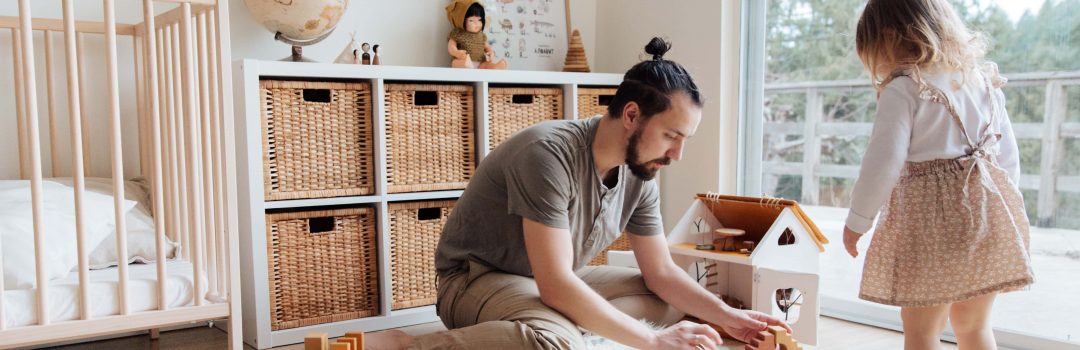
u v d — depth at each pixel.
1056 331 2.05
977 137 1.57
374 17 2.68
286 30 2.31
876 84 1.69
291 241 2.25
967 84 1.59
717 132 2.68
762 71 2.68
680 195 2.85
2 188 1.87
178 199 2.09
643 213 1.81
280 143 2.21
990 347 1.64
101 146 2.29
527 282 1.68
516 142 1.65
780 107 2.62
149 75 1.71
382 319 2.38
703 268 2.18
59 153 2.21
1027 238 1.59
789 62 2.59
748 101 2.73
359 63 2.37
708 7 2.69
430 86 2.43
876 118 1.61
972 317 1.63
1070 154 2.01
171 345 2.21
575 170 1.62
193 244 1.79
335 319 2.32
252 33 2.49
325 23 2.33
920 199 1.58
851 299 2.44
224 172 1.81
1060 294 2.05
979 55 1.64
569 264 1.57
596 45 3.12
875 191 1.57
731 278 2.16
